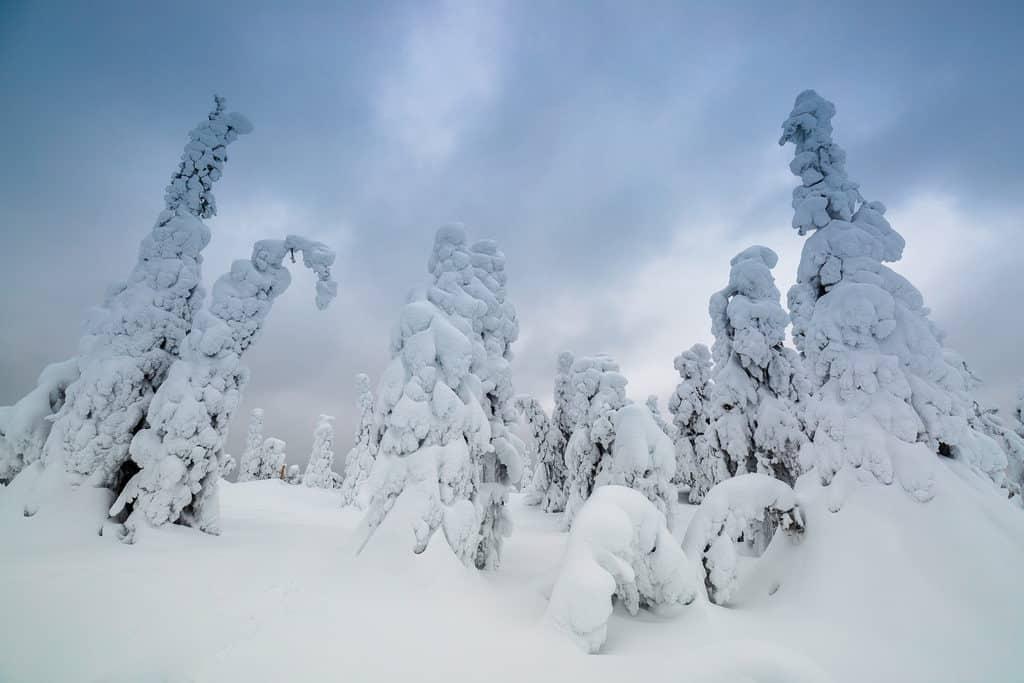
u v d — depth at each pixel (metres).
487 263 14.42
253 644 5.35
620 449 13.62
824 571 7.42
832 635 6.26
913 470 7.76
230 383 12.69
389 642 5.59
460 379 10.49
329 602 6.70
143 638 5.41
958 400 8.73
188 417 11.38
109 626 5.68
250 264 13.89
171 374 11.96
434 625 6.20
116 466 11.36
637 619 6.86
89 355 12.20
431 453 9.23
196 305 13.65
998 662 5.58
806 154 11.21
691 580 6.76
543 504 31.11
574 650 5.40
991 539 6.86
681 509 25.09
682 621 6.49
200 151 14.40
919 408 8.59
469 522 9.21
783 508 8.34
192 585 7.30
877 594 6.77
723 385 17.75
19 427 11.76
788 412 15.93
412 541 8.23
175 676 4.78
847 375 8.97
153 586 7.09
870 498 7.92
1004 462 9.07
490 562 11.37
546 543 17.66
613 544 6.47
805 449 9.35
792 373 16.89
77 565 8.13
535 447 35.16
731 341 18.64
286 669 4.86
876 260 10.00
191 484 11.52
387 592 7.24
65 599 6.34
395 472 9.12
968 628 6.07
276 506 24.48
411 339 10.20
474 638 5.87
